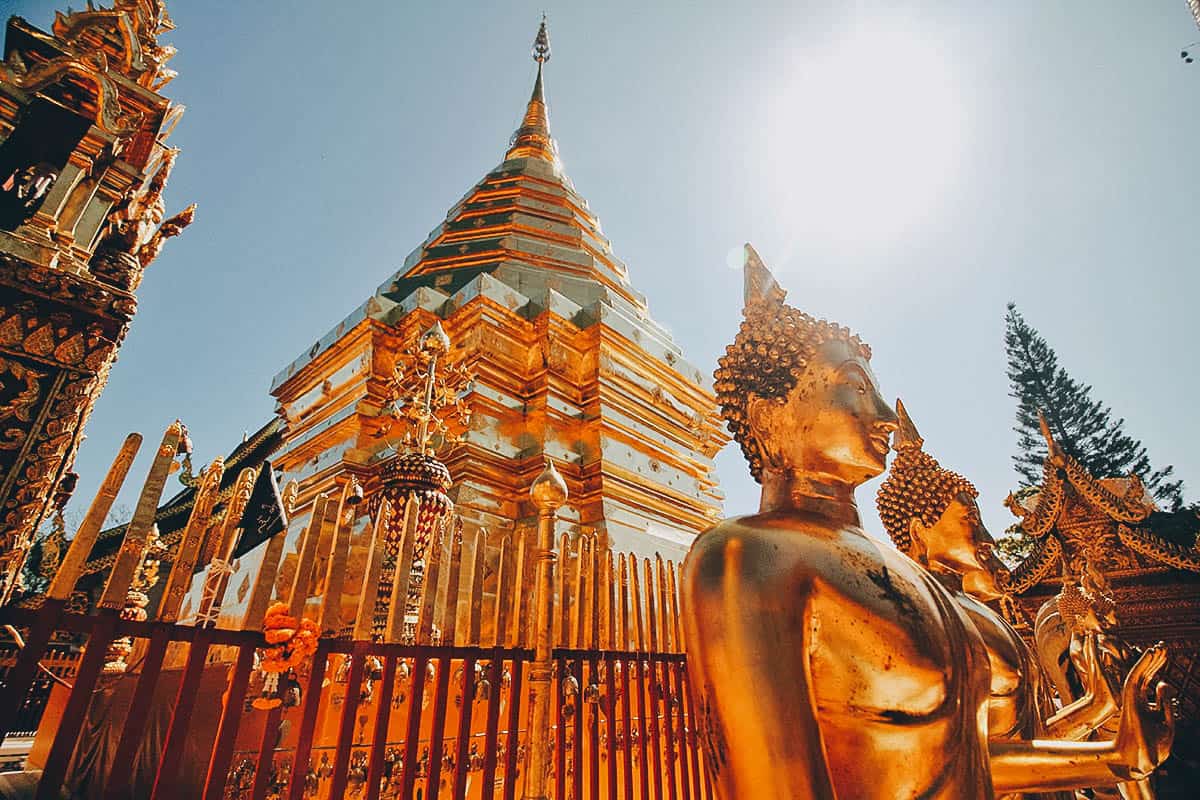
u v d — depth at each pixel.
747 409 3.13
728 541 2.52
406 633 4.75
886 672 2.32
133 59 4.97
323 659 2.91
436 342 6.68
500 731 4.59
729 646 2.25
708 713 2.31
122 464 2.46
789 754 2.07
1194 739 12.10
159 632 2.46
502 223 14.83
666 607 5.27
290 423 11.23
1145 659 3.04
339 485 8.75
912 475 4.33
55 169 4.82
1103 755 2.98
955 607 2.80
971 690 2.59
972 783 2.45
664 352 12.05
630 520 9.73
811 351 2.97
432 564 3.52
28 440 3.29
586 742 4.87
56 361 3.43
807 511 2.82
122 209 5.04
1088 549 13.69
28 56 4.52
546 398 9.76
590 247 15.19
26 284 3.39
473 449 8.73
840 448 2.87
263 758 2.64
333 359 10.59
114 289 3.62
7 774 3.52
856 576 2.42
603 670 4.65
